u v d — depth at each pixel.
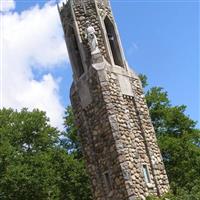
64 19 27.33
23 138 37.81
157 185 23.59
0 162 34.97
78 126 25.56
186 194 21.77
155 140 25.02
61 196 37.16
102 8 27.03
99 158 24.09
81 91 25.56
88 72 25.25
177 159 35.62
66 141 40.06
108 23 27.06
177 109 38.25
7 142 35.56
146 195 22.81
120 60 26.22
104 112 24.05
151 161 24.09
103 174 23.77
